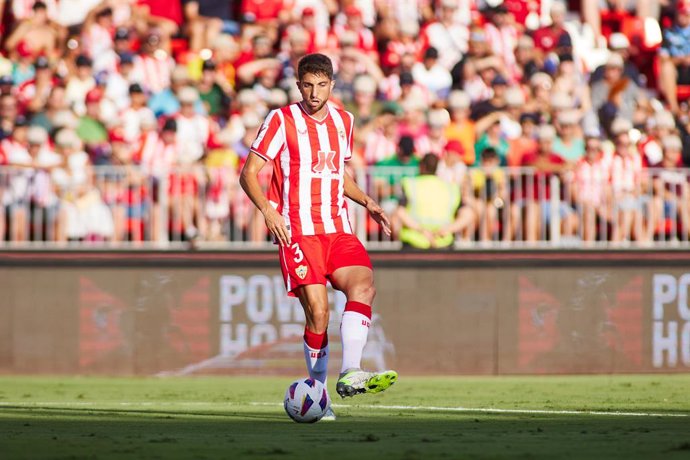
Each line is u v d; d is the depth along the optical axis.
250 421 25.30
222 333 46.31
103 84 51.53
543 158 48.50
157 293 46.19
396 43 56.28
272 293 46.44
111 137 49.12
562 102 52.19
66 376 45.66
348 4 58.09
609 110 54.53
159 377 45.97
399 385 40.97
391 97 53.81
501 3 59.44
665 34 59.09
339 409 30.05
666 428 23.42
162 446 18.77
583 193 47.34
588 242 47.31
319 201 23.39
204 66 52.62
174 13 58.59
